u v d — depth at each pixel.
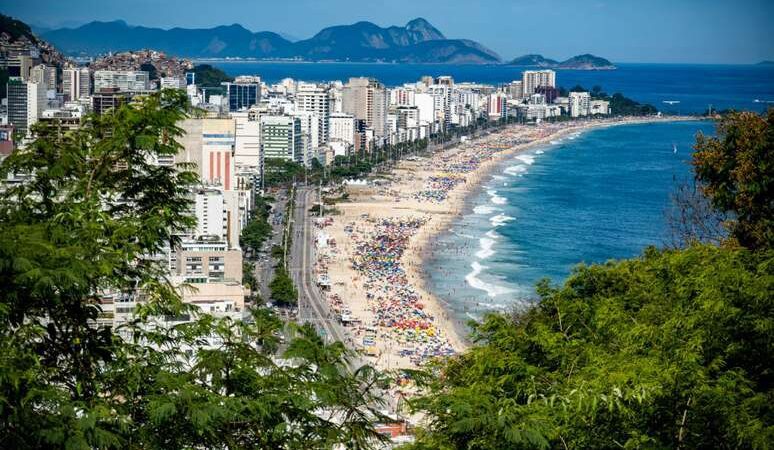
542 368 59.19
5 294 41.91
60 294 42.97
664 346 56.09
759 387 55.28
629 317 65.31
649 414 49.31
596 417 48.59
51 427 38.78
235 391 43.84
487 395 48.56
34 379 40.66
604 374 50.88
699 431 49.28
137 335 47.03
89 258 45.09
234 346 44.97
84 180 50.44
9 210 49.91
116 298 59.06
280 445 43.19
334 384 44.81
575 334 64.38
